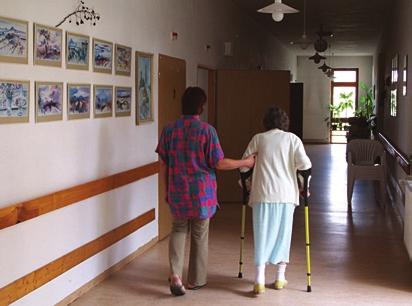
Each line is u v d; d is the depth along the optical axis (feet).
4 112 10.52
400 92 27.61
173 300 13.76
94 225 14.58
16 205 10.73
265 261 14.24
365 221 23.66
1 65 10.37
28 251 11.46
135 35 17.24
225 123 27.89
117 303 13.51
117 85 15.96
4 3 10.37
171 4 20.83
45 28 11.87
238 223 23.08
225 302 13.66
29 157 11.46
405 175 22.16
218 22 28.76
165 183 14.37
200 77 27.32
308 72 68.18
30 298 11.62
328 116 67.72
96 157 14.69
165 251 18.40
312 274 16.02
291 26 42.86
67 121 13.04
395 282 15.34
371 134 50.14
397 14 29.73
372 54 66.28
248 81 27.78
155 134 19.36
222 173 27.94
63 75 12.76
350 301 13.78
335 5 33.09
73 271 13.56
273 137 14.17
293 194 14.11
